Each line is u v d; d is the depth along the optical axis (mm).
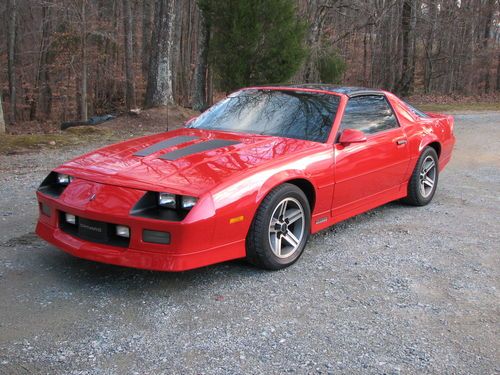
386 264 4363
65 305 3459
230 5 14039
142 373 2738
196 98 16719
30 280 3824
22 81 29312
